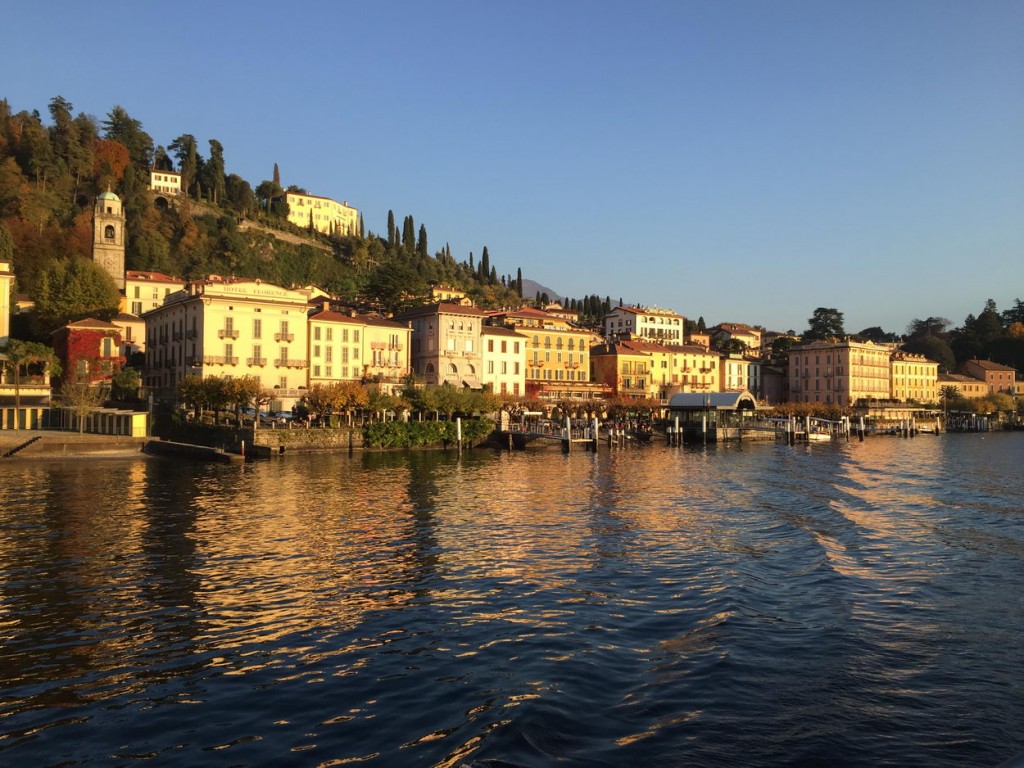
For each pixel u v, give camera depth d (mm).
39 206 169625
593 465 76938
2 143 186750
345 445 88875
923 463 83938
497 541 35781
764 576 29250
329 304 143750
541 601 25625
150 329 120062
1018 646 21453
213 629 22531
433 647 21031
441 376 124375
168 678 18797
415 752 14992
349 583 27859
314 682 18562
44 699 17562
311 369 110812
